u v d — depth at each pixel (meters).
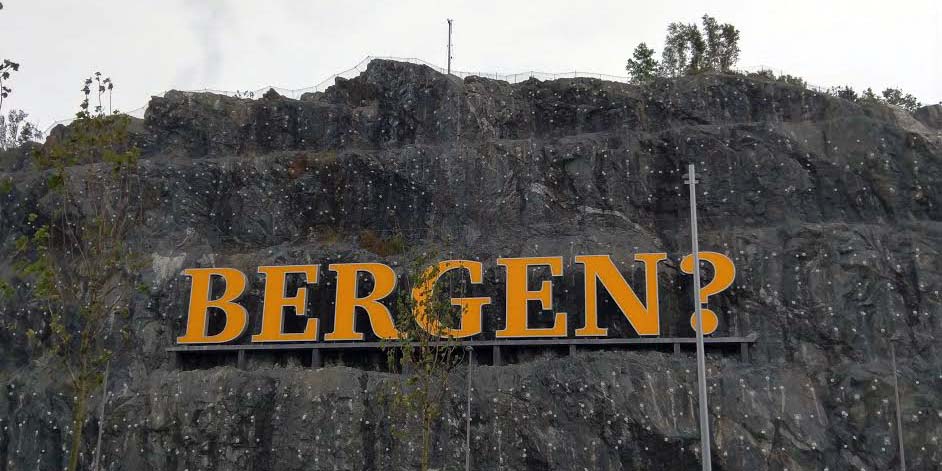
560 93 64.25
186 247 60.00
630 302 53.94
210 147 65.19
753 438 48.72
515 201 59.38
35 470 53.59
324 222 61.25
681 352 53.22
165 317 57.69
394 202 60.97
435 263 55.50
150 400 53.78
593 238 57.16
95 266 34.41
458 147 61.38
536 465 50.03
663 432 49.25
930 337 50.91
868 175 56.78
